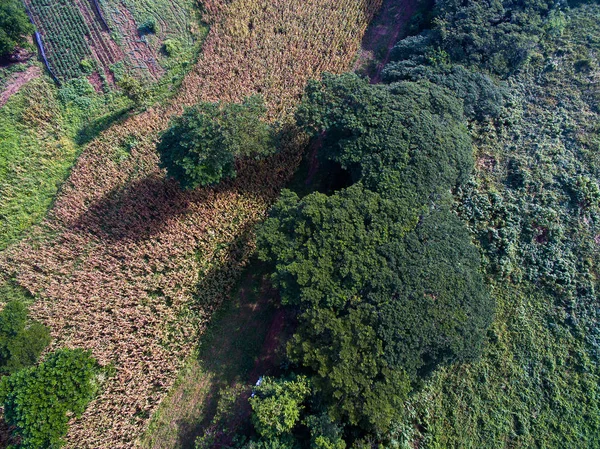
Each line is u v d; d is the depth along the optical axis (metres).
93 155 34.53
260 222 31.06
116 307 27.83
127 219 31.19
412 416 24.16
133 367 25.97
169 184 32.41
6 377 20.72
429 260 23.41
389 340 21.30
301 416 22.05
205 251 29.86
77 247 30.34
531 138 32.97
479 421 24.14
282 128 34.19
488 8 35.16
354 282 22.81
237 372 26.48
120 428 24.42
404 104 28.94
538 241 28.77
